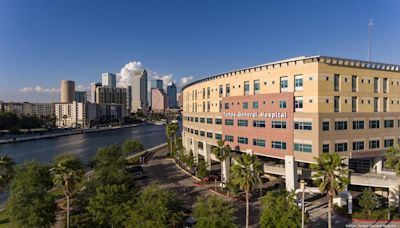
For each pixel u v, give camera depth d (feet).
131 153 418.72
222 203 128.88
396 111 222.69
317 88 190.49
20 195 141.90
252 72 235.20
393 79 221.25
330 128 193.67
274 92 216.13
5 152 495.00
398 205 177.58
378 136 213.05
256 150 231.09
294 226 123.95
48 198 146.10
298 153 200.64
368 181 188.55
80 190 197.36
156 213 121.80
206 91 302.25
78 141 651.66
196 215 128.57
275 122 214.48
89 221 147.33
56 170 150.30
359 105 205.46
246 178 145.48
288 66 206.90
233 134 255.70
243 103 243.81
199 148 339.57
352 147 202.18
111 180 177.99
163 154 424.87
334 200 183.52
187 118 375.25
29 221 133.59
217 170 301.43
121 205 135.64
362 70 206.80
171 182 256.52
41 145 583.17
